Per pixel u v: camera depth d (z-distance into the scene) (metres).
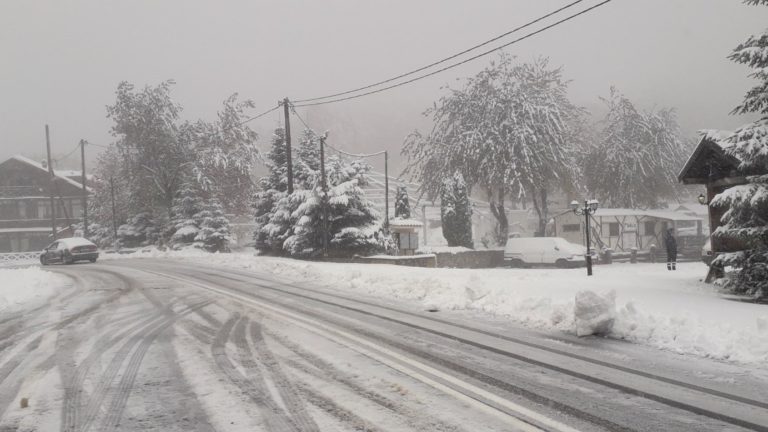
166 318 10.11
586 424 4.30
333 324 9.07
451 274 15.48
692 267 23.22
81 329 9.17
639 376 5.65
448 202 40.19
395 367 6.17
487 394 5.11
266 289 14.88
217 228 43.12
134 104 47.91
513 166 41.78
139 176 49.19
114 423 4.56
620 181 50.69
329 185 27.47
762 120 10.49
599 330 7.80
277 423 4.46
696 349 6.67
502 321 9.18
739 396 4.93
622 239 43.19
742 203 10.34
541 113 44.50
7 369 6.47
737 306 8.98
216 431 4.32
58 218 63.44
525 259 34.22
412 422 4.41
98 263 29.83
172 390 5.46
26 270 21.08
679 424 4.27
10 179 63.31
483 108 46.09
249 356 6.86
